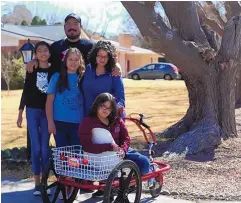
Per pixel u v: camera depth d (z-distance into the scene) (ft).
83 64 18.02
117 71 17.43
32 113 19.04
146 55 159.22
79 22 19.60
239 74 44.91
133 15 25.81
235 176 21.01
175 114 46.37
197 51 26.78
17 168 23.71
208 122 26.94
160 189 18.66
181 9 27.89
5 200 18.75
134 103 57.47
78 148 17.99
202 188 19.44
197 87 28.25
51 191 19.39
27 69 19.01
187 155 24.21
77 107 18.07
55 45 19.92
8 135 35.96
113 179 14.82
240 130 30.63
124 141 16.56
